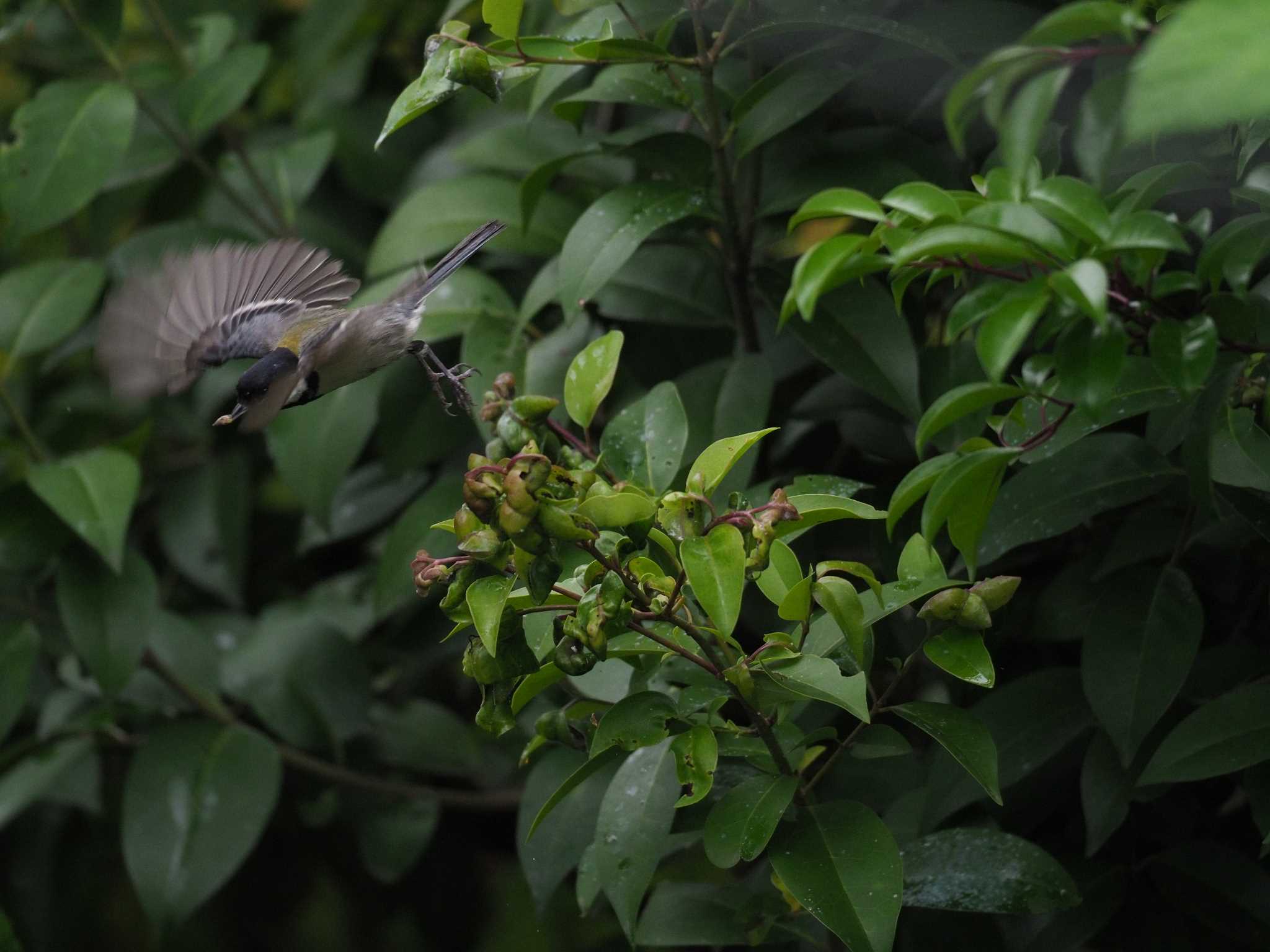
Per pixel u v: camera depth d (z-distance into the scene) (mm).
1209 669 4598
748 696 3635
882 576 5281
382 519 7105
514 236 5879
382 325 4832
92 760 7227
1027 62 2820
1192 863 4715
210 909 8188
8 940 6199
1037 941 4680
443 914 8023
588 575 3521
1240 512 4203
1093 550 5012
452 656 7250
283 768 7129
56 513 6199
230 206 7602
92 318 7602
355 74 7812
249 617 7945
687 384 5234
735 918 4574
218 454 7672
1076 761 4875
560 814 4930
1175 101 1814
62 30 7961
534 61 4262
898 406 4980
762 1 5070
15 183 6172
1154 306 3188
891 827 4859
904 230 3025
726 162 5105
